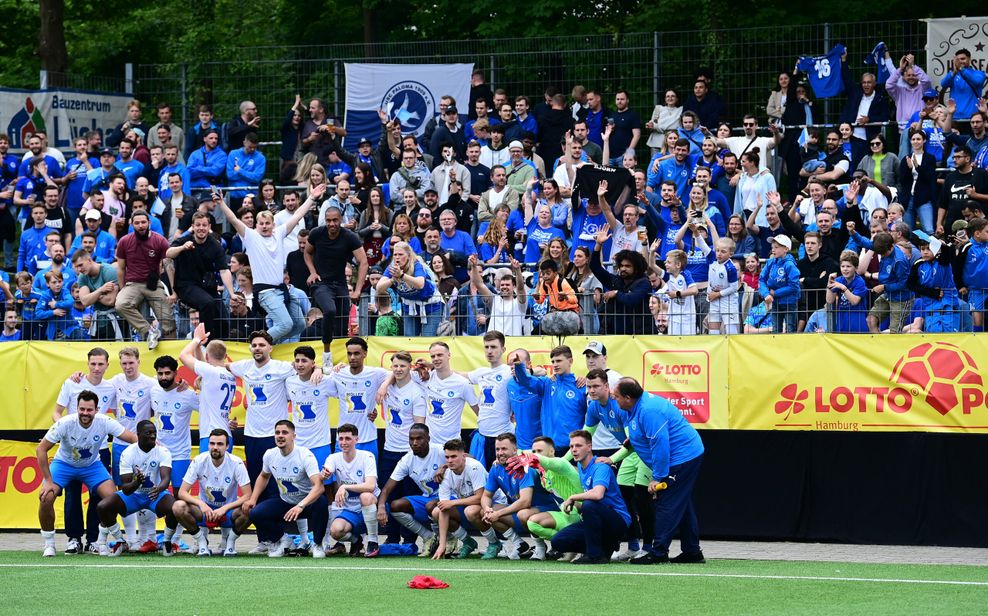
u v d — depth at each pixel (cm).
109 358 3080
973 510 2594
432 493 2558
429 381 2698
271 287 3000
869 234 3219
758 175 3562
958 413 2612
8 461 3111
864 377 2684
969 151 3362
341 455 2561
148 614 1792
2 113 4316
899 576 2127
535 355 2866
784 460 2733
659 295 2922
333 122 3997
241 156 4084
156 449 2595
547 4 5041
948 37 3859
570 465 2405
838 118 4038
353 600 1895
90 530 2712
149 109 5122
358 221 3594
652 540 2383
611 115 3994
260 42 6078
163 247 3131
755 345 2764
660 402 2298
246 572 2250
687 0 4812
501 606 1823
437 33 5575
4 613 1811
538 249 3341
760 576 2120
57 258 3388
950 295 2720
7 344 3131
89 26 6712
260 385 2714
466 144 3906
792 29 4044
